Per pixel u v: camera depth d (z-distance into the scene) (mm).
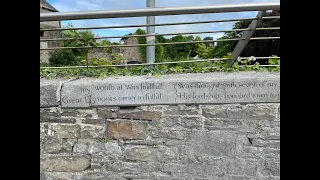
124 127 2562
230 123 2504
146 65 3334
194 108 2514
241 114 2484
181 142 2541
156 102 2504
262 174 2523
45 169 2629
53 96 2541
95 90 2527
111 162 2607
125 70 3086
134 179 2604
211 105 2502
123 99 2516
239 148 2520
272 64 3004
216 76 2596
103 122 2572
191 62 3461
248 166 2523
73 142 2605
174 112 2521
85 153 2611
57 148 2613
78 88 2531
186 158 2551
